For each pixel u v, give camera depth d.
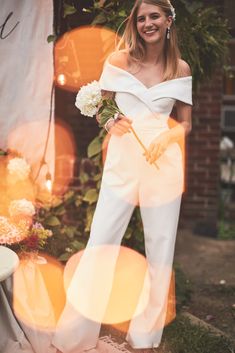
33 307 3.41
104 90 3.46
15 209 3.73
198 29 4.32
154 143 3.31
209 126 6.57
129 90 3.36
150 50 3.36
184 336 3.84
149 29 3.27
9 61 4.02
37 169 4.18
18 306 3.33
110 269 3.49
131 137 3.41
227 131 7.75
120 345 3.62
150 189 3.45
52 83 4.05
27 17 3.97
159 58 3.40
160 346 3.70
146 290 3.65
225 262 5.70
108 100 3.36
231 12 4.60
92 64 4.30
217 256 5.89
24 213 3.73
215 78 6.43
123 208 3.46
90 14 4.31
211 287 5.00
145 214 3.51
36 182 4.20
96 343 3.54
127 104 3.40
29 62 4.03
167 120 3.46
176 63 3.39
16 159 4.00
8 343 3.28
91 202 4.21
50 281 3.85
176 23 4.20
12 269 2.97
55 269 3.91
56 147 5.72
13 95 4.07
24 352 3.26
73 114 5.88
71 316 3.41
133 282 4.06
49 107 4.09
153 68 3.41
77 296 3.40
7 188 4.12
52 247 4.04
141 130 3.39
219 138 6.59
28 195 4.13
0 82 4.04
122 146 3.42
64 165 4.98
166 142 3.32
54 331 3.46
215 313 4.45
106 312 3.95
